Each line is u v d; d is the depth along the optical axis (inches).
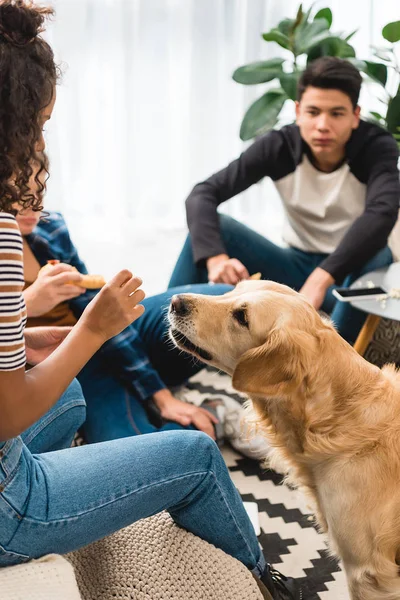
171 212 180.2
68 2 159.0
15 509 46.1
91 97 168.6
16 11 39.2
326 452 59.6
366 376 61.4
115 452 52.8
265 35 130.3
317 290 97.5
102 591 56.7
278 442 64.5
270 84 170.6
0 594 44.3
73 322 89.3
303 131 105.3
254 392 59.7
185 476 54.4
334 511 59.5
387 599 58.1
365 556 58.1
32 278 84.9
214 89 169.8
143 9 161.0
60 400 64.2
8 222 40.0
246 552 60.6
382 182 103.3
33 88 40.0
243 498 83.0
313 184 110.0
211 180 111.9
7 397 41.6
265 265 115.9
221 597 56.5
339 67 100.4
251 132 131.6
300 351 59.4
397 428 59.0
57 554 49.1
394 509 56.4
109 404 88.7
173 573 56.9
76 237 170.9
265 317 62.0
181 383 104.7
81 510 49.2
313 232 113.4
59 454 52.2
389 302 85.0
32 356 62.6
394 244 112.6
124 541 59.4
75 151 171.0
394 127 129.9
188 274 112.0
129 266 155.9
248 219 181.5
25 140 40.6
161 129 171.8
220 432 90.0
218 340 65.5
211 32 164.9
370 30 167.6
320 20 129.4
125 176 173.3
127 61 162.6
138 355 90.0
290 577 69.0
